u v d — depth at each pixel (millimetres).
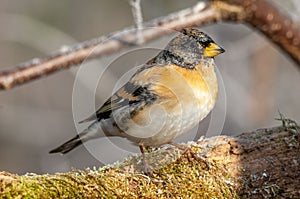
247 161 8172
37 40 19094
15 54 21391
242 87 17594
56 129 19844
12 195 6605
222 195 7867
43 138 19688
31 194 6699
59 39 19125
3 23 19234
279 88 18234
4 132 19453
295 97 18125
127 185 7438
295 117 17734
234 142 8320
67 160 17219
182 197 7656
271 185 8062
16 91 20141
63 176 7082
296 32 10469
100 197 7125
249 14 10375
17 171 19062
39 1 21438
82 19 21641
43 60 10164
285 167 8195
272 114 17719
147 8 19297
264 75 17750
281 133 8477
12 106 19797
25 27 19250
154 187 7602
